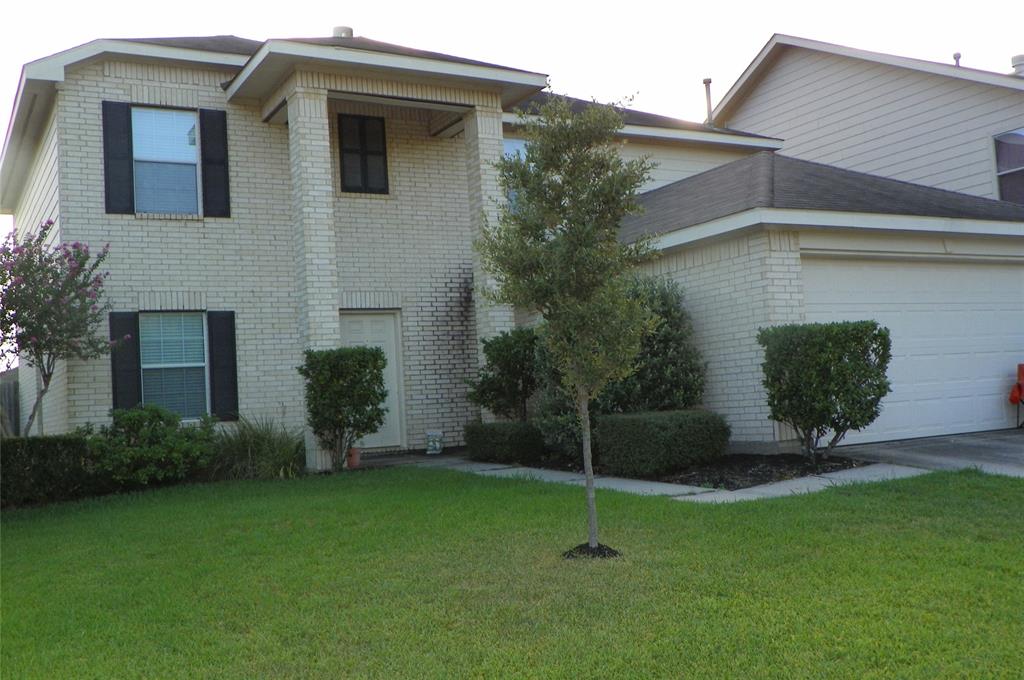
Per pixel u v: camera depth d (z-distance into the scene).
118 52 12.64
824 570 5.84
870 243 11.71
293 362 13.78
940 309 12.57
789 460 10.32
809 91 20.66
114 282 12.64
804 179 12.52
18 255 10.80
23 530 8.65
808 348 9.56
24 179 16.22
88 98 12.66
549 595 5.61
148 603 5.84
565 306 6.36
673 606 5.28
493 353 12.56
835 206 11.20
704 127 18.80
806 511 7.54
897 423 11.98
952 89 17.62
